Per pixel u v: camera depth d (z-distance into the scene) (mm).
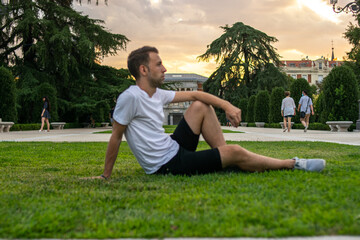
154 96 2527
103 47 25484
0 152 5203
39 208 1636
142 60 2432
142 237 1269
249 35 35344
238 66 35469
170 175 2475
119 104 2400
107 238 1269
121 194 1979
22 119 22922
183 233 1269
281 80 34031
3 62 23609
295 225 1299
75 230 1353
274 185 2068
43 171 3193
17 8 22781
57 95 25281
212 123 2611
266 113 26000
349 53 34219
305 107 13570
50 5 24109
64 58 22953
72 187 2254
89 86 26562
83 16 24750
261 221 1374
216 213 1509
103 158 4402
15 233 1298
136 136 2477
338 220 1355
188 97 2609
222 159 2445
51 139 9383
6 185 2332
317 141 7246
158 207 1662
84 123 28812
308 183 2076
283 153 4547
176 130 2672
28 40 24641
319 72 75375
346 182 2098
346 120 14336
